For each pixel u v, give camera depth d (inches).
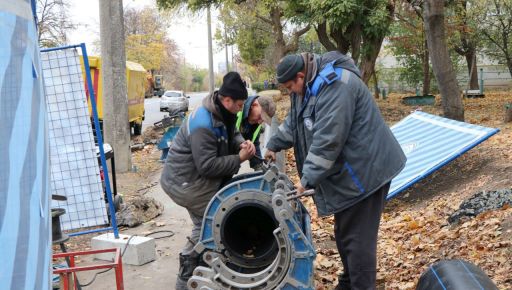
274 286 156.1
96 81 627.8
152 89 2834.6
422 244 241.6
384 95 1213.1
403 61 1427.2
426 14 497.7
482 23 1035.9
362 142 159.3
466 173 349.7
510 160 344.5
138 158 610.9
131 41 2785.4
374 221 165.2
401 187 306.8
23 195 70.7
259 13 992.2
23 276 66.2
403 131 399.5
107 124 504.1
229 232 161.5
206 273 161.2
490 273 197.5
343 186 161.9
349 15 685.9
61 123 246.2
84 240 279.4
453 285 124.3
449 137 341.1
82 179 248.8
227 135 177.5
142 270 229.6
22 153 72.1
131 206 307.9
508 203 257.0
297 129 172.2
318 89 157.2
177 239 271.9
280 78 163.0
